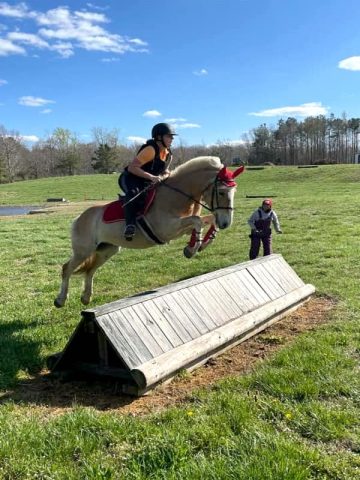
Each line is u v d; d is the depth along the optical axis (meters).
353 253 12.30
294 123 112.44
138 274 11.59
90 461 3.58
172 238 6.80
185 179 6.57
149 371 4.97
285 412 4.24
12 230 21.09
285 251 13.13
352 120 110.00
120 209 7.04
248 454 3.56
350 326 6.88
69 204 40.44
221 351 6.22
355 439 3.79
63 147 108.62
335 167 58.75
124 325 5.33
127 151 112.94
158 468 3.44
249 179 57.53
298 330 7.08
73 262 7.94
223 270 7.35
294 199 29.31
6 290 10.35
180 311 6.01
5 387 5.41
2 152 99.38
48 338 6.85
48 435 3.97
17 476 3.47
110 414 4.46
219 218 6.46
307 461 3.47
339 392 4.70
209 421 4.11
